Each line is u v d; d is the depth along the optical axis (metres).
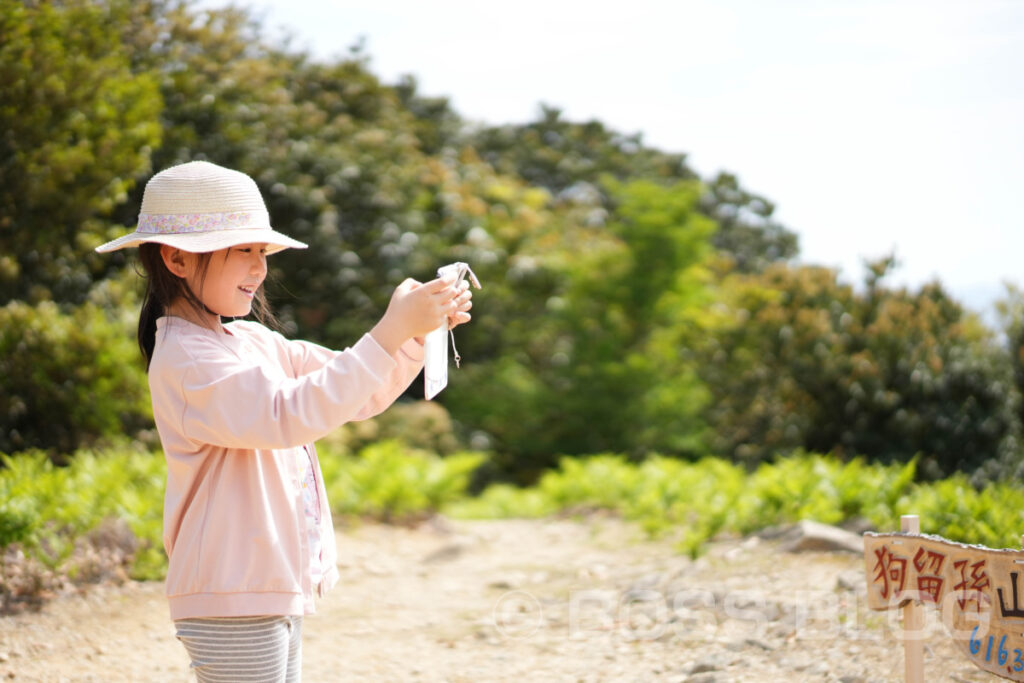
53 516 5.79
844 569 5.18
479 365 18.33
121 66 9.35
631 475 9.87
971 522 5.37
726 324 15.77
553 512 9.76
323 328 17.47
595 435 17.23
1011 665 2.74
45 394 7.68
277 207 16.52
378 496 8.48
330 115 19.33
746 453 14.78
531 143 31.28
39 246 8.45
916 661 2.93
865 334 13.00
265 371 2.15
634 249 17.39
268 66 16.94
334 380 2.03
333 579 2.37
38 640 4.55
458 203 18.44
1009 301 12.87
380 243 17.61
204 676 2.12
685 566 5.88
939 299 12.98
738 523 6.68
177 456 2.11
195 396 2.05
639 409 16.91
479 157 28.33
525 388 17.34
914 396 12.19
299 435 2.02
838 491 6.54
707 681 3.80
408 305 2.11
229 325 2.45
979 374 11.97
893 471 6.74
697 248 17.45
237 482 2.10
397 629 5.13
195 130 14.60
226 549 2.07
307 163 17.17
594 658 4.35
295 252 16.69
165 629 4.84
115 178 8.89
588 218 22.33
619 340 17.39
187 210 2.14
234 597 2.06
